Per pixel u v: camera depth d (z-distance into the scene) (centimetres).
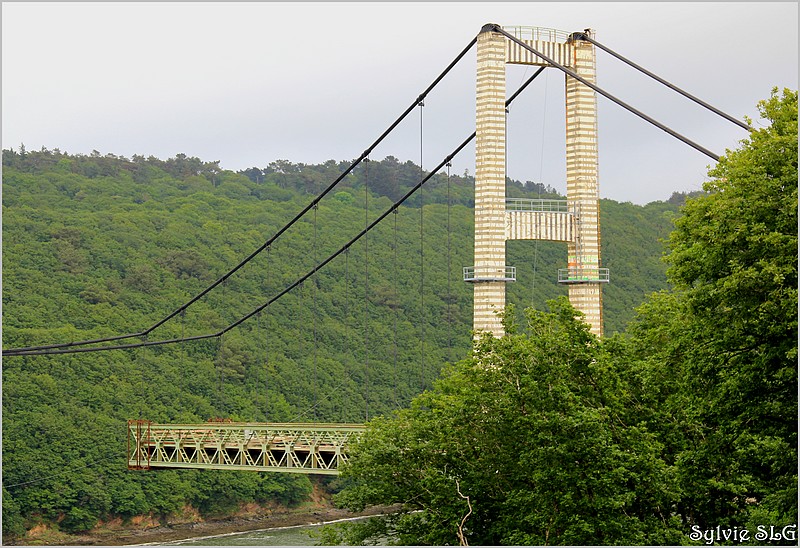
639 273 18862
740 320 4153
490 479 4744
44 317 15012
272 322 16775
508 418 4569
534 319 4791
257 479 13638
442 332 17150
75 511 12338
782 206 4128
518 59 6856
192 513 13212
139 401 13988
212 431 8344
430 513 4784
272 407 15000
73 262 16688
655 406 4744
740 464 4484
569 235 6894
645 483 4416
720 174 4566
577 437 4312
